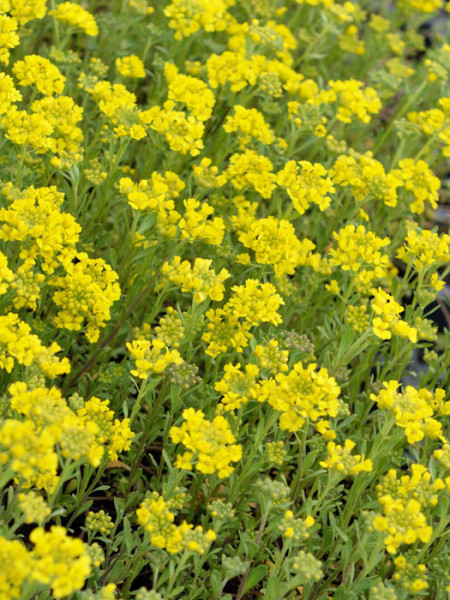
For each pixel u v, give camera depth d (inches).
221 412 21.1
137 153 27.1
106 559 21.7
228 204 25.0
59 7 25.2
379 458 22.3
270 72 26.2
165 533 20.1
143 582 22.5
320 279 24.9
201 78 27.2
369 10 36.6
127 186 22.7
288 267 23.0
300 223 27.2
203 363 24.7
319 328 24.1
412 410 21.1
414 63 34.4
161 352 22.0
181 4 26.5
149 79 29.8
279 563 20.6
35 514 19.3
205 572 21.5
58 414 19.6
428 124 27.4
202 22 26.9
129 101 24.2
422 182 25.8
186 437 20.2
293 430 20.6
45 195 22.1
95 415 21.0
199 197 24.2
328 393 20.5
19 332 20.4
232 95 26.3
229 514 20.9
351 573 21.1
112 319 24.1
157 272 23.0
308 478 21.9
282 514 21.6
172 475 20.9
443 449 21.5
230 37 29.4
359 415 23.8
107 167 25.2
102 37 28.0
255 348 21.7
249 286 21.9
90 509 23.1
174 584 21.5
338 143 26.1
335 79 31.7
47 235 21.5
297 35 31.1
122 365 23.5
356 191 25.0
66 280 21.6
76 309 21.6
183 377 21.7
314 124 25.6
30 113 23.7
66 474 19.8
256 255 22.9
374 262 23.3
